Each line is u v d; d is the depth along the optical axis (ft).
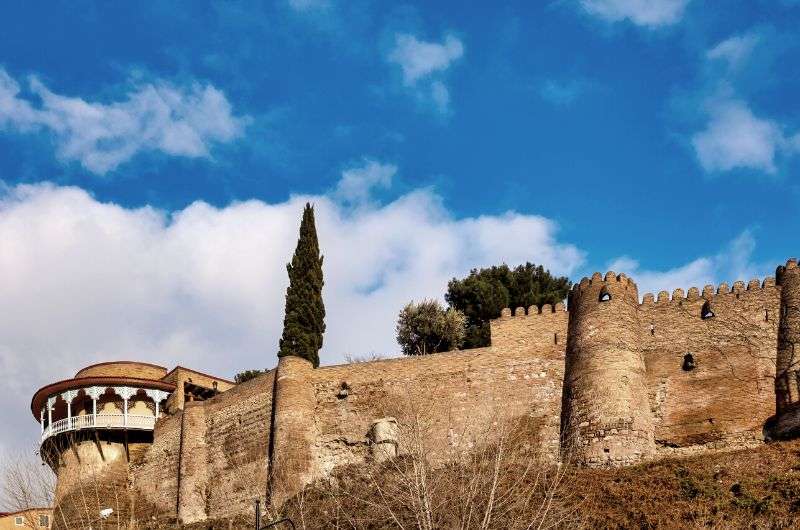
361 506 167.94
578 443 177.47
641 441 176.14
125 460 232.32
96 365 249.75
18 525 200.03
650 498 156.46
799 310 180.96
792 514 144.87
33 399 241.55
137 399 239.30
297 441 200.03
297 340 228.84
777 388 177.88
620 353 183.93
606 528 151.02
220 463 214.48
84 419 232.12
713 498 153.48
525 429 184.24
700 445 178.09
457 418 192.85
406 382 200.34
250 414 213.25
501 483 153.58
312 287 236.22
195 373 244.01
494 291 271.90
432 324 257.75
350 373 205.36
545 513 143.43
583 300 191.62
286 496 193.47
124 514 220.64
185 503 213.25
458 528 139.23
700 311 188.65
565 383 188.75
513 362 194.59
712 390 181.57
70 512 218.59
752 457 163.94
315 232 243.60
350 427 200.75
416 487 144.66
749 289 187.32
